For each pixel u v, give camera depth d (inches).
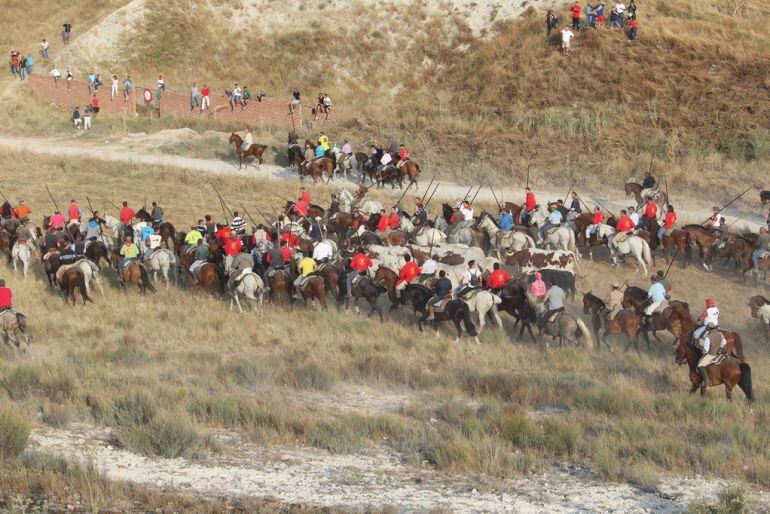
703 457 686.5
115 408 750.5
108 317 1115.9
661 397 853.8
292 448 705.0
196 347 1011.9
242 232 1348.4
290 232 1290.6
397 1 2593.5
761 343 1098.1
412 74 2384.4
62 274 1158.3
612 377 927.0
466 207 1460.4
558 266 1283.2
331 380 893.2
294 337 1063.0
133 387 810.2
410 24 2509.8
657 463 688.4
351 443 709.3
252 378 888.9
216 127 2281.0
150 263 1258.0
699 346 861.8
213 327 1093.8
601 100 2098.9
